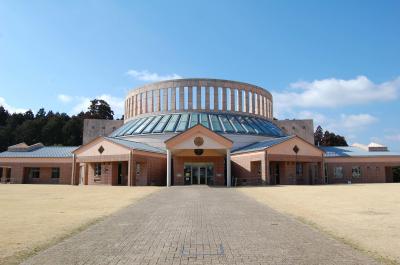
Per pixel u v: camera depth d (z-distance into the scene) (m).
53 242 10.12
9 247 9.48
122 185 45.41
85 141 73.06
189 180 48.41
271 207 18.81
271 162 48.22
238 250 9.17
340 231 11.81
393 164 58.50
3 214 15.88
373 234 11.30
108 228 12.38
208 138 43.56
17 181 58.41
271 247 9.50
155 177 47.97
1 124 127.38
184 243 9.99
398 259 8.36
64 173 58.00
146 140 55.84
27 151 61.81
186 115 61.62
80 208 18.39
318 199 23.33
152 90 66.12
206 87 64.50
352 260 8.25
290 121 74.88
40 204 20.38
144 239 10.52
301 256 8.59
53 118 113.69
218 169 48.56
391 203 20.59
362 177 58.09
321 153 49.66
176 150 46.03
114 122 74.06
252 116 66.50
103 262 8.07
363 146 66.44
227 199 23.61
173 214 16.02
